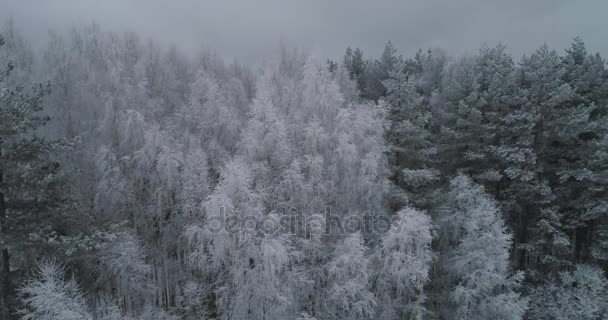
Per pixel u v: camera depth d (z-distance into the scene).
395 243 16.62
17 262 13.86
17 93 13.30
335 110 18.45
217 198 14.95
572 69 24.97
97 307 15.32
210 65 30.44
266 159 17.03
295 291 16.39
